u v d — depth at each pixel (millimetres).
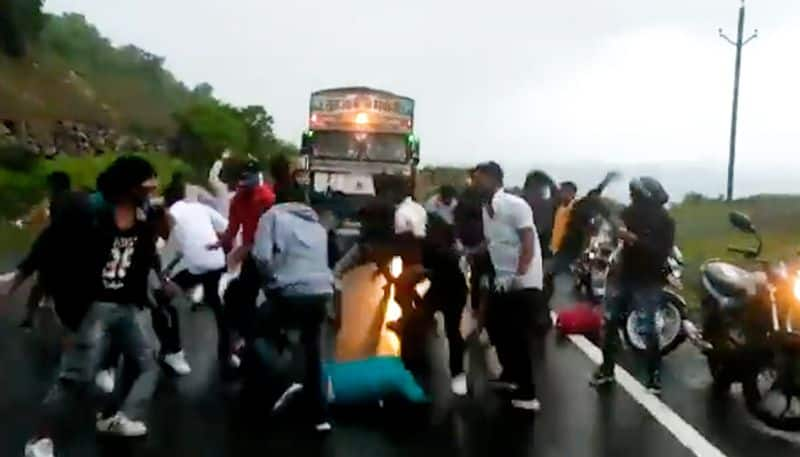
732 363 10297
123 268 7734
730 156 45438
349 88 32031
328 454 8031
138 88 101500
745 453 8320
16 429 8359
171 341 10672
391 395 9492
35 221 26891
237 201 10477
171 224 9062
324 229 8906
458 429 8906
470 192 12953
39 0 76062
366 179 31578
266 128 92625
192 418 9008
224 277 11383
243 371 10086
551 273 17453
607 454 8211
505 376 10320
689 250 24453
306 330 8695
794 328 8977
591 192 17562
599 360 12219
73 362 7711
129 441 8203
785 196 46500
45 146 46219
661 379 11250
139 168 7676
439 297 10266
